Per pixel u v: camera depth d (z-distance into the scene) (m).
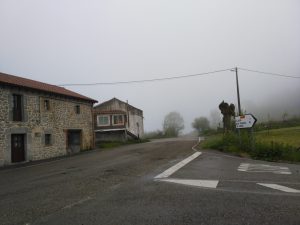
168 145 28.08
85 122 29.53
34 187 9.30
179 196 7.07
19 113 21.33
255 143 18.22
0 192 8.88
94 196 7.37
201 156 17.11
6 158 19.47
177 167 12.37
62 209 6.29
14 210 6.48
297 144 20.39
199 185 8.40
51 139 24.22
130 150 24.25
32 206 6.73
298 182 8.92
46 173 13.08
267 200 6.61
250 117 17.81
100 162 16.16
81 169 13.39
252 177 9.86
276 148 16.64
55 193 8.04
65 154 25.81
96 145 33.97
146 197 7.05
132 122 48.91
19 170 15.74
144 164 13.84
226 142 20.95
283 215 5.50
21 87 21.16
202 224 5.07
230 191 7.57
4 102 19.78
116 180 9.60
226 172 10.99
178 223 5.14
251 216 5.45
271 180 9.27
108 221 5.36
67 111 26.69
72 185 9.12
